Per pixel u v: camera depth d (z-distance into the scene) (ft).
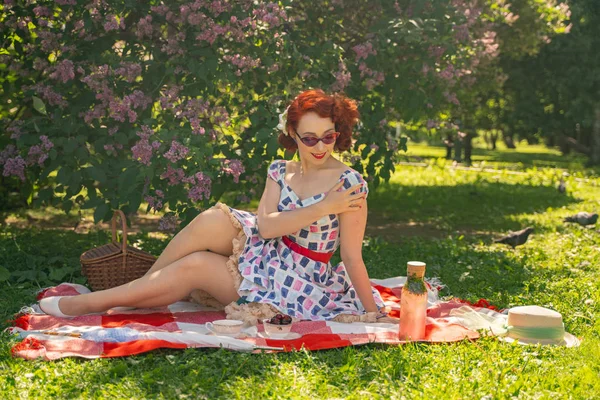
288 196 14.96
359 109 25.59
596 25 60.70
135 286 14.90
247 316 14.37
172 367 11.91
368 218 35.32
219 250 15.31
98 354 12.59
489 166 70.69
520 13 37.17
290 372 11.85
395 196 44.39
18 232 26.91
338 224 14.99
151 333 13.14
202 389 11.05
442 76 25.55
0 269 18.52
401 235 29.99
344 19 28.07
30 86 22.97
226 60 22.44
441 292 18.69
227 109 23.72
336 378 11.61
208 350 12.97
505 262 22.89
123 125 23.27
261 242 15.06
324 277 15.17
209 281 14.90
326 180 14.93
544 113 73.05
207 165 21.86
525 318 13.99
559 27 40.32
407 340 13.41
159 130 21.94
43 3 23.02
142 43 23.56
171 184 21.62
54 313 15.02
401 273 21.30
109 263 16.75
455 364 12.39
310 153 14.60
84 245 24.41
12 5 22.62
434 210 38.42
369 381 11.61
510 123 75.97
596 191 47.78
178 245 15.24
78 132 23.09
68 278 19.29
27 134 22.47
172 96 22.03
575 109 68.74
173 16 22.79
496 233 30.68
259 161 22.90
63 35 22.82
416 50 25.80
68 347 12.78
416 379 11.68
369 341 13.37
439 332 14.02
